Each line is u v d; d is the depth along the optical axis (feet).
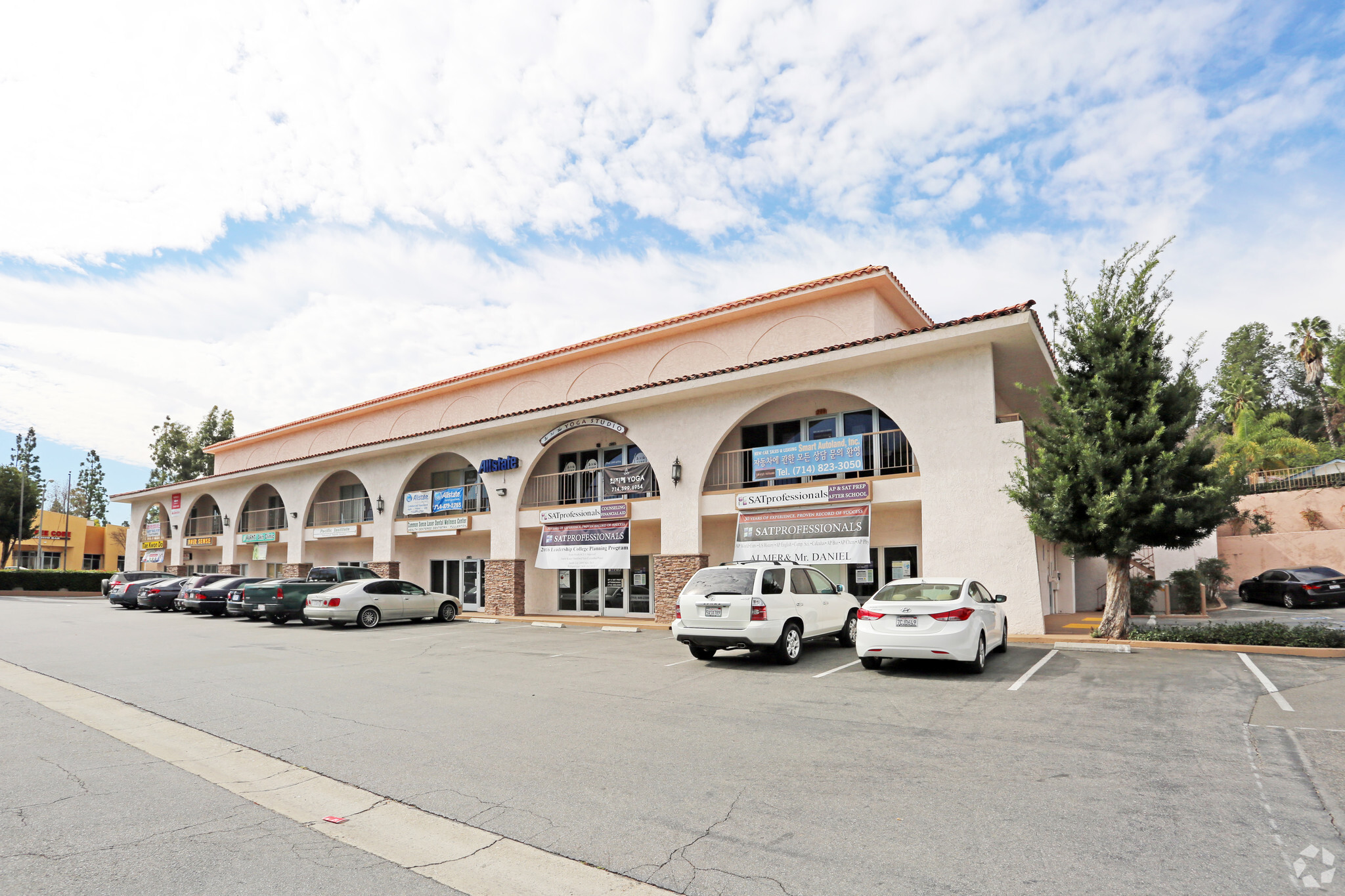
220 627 69.41
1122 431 44.96
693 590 41.63
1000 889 13.21
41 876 14.12
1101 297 47.24
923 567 52.65
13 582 148.97
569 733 25.11
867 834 15.87
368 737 25.08
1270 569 91.97
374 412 112.16
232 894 13.43
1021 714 26.71
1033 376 62.23
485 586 81.20
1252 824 15.84
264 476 112.68
